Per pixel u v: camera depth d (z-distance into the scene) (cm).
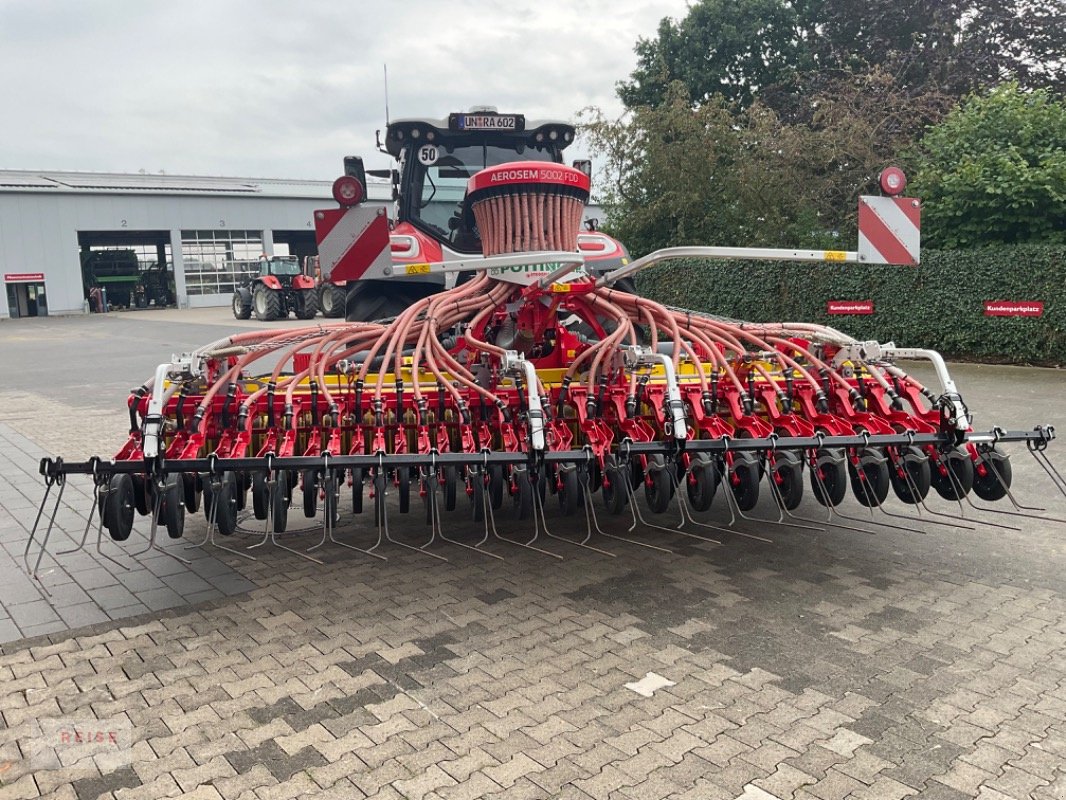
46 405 1125
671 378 421
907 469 443
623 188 1870
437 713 315
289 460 393
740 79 2578
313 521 559
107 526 384
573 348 541
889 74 1867
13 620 404
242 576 459
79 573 466
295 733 303
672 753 288
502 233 519
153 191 4022
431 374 481
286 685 338
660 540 507
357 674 346
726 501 588
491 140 759
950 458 443
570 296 514
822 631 380
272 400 432
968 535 510
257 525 552
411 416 462
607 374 477
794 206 1722
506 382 466
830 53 2475
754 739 296
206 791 270
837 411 476
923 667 345
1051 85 2148
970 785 268
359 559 483
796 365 474
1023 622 387
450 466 429
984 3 2184
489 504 497
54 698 330
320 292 2903
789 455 444
